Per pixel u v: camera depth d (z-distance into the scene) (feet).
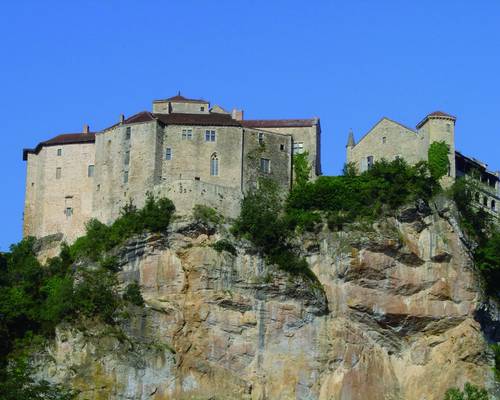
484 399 463.01
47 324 468.34
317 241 501.97
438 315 495.41
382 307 492.13
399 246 497.46
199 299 479.41
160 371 461.78
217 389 467.93
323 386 478.18
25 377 347.97
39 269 491.72
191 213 493.36
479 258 513.45
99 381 452.76
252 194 513.45
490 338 510.17
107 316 467.11
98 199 517.14
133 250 486.79
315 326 485.56
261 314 482.28
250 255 488.85
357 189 513.86
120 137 517.14
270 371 476.54
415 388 485.56
